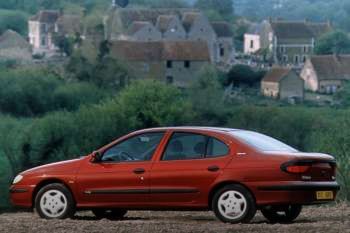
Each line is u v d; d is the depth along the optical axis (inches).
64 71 6924.2
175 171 1058.1
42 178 1114.7
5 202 2748.5
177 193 1055.0
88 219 1124.5
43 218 1112.2
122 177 1078.4
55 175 1109.7
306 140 4709.6
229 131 1071.0
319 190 1028.5
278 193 1015.0
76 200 1102.4
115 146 1096.8
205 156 1053.8
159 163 1067.9
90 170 1096.2
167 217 1163.3
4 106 5940.0
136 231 968.9
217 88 6466.5
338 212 1197.1
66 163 1114.7
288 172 1016.2
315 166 1030.4
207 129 1071.0
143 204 1071.0
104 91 6466.5
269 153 1033.5
